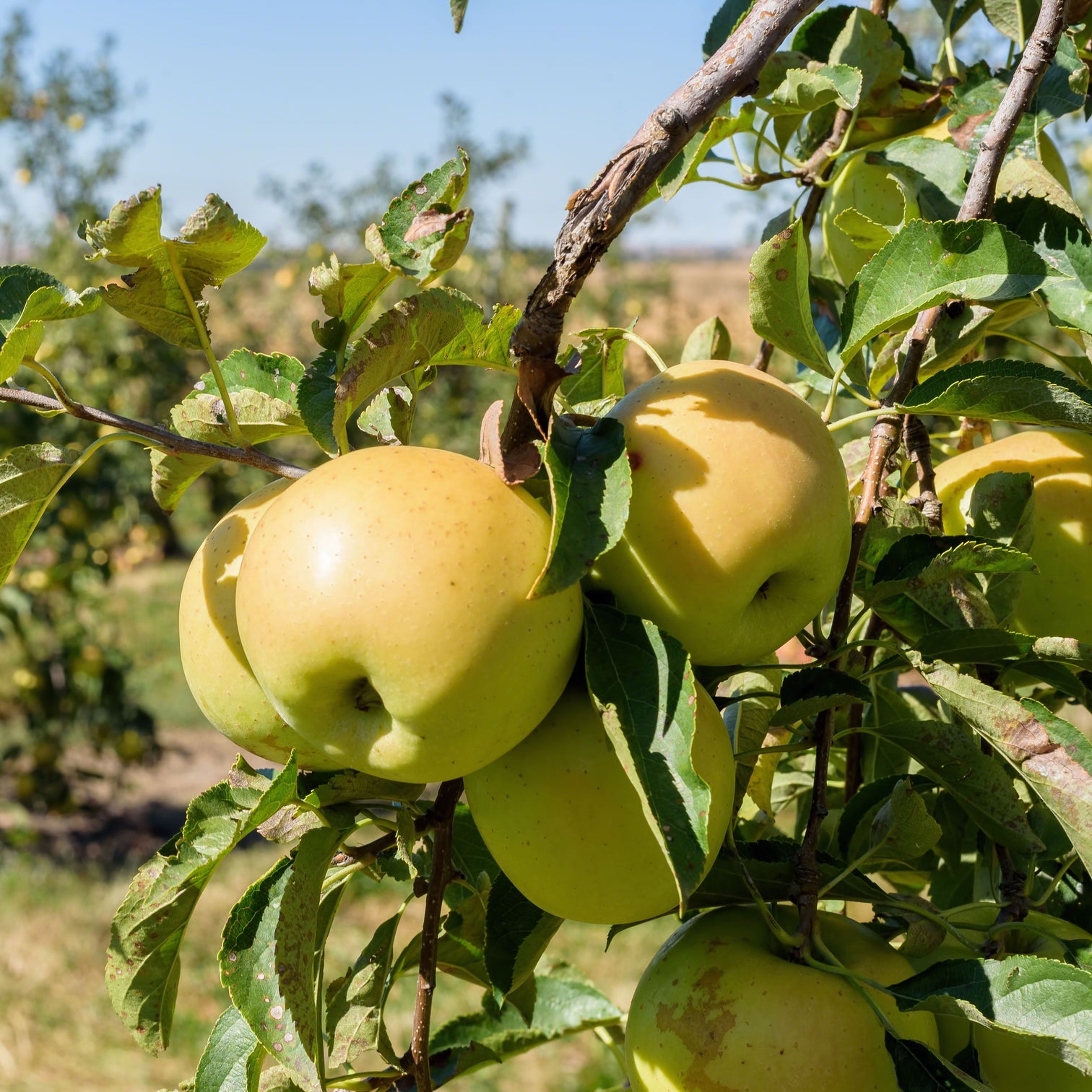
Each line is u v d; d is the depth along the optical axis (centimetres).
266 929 95
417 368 106
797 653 152
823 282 157
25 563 675
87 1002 471
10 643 799
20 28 977
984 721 99
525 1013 134
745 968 98
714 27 155
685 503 92
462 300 96
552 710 95
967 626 113
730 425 94
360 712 90
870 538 115
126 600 1248
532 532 87
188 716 948
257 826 101
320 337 107
